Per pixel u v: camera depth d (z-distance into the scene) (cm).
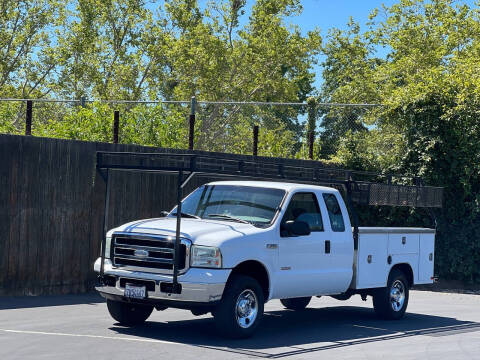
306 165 2075
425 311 1484
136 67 4762
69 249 1446
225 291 974
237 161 1056
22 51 4575
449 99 2141
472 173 2088
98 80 4688
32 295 1385
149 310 1088
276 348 952
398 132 2294
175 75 4978
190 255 956
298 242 1080
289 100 4997
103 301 1363
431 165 2144
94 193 1488
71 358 825
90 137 2130
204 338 998
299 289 1091
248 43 5034
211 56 4738
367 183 1273
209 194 1138
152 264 977
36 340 934
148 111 2267
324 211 1156
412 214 2152
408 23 4312
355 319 1304
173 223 1027
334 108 2556
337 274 1160
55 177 1419
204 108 4544
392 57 4544
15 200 1356
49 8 4538
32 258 1384
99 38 4875
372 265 1241
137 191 1573
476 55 3509
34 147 1383
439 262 2122
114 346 908
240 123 4144
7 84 4569
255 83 5009
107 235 1034
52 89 4641
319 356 912
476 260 2095
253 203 1096
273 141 3394
